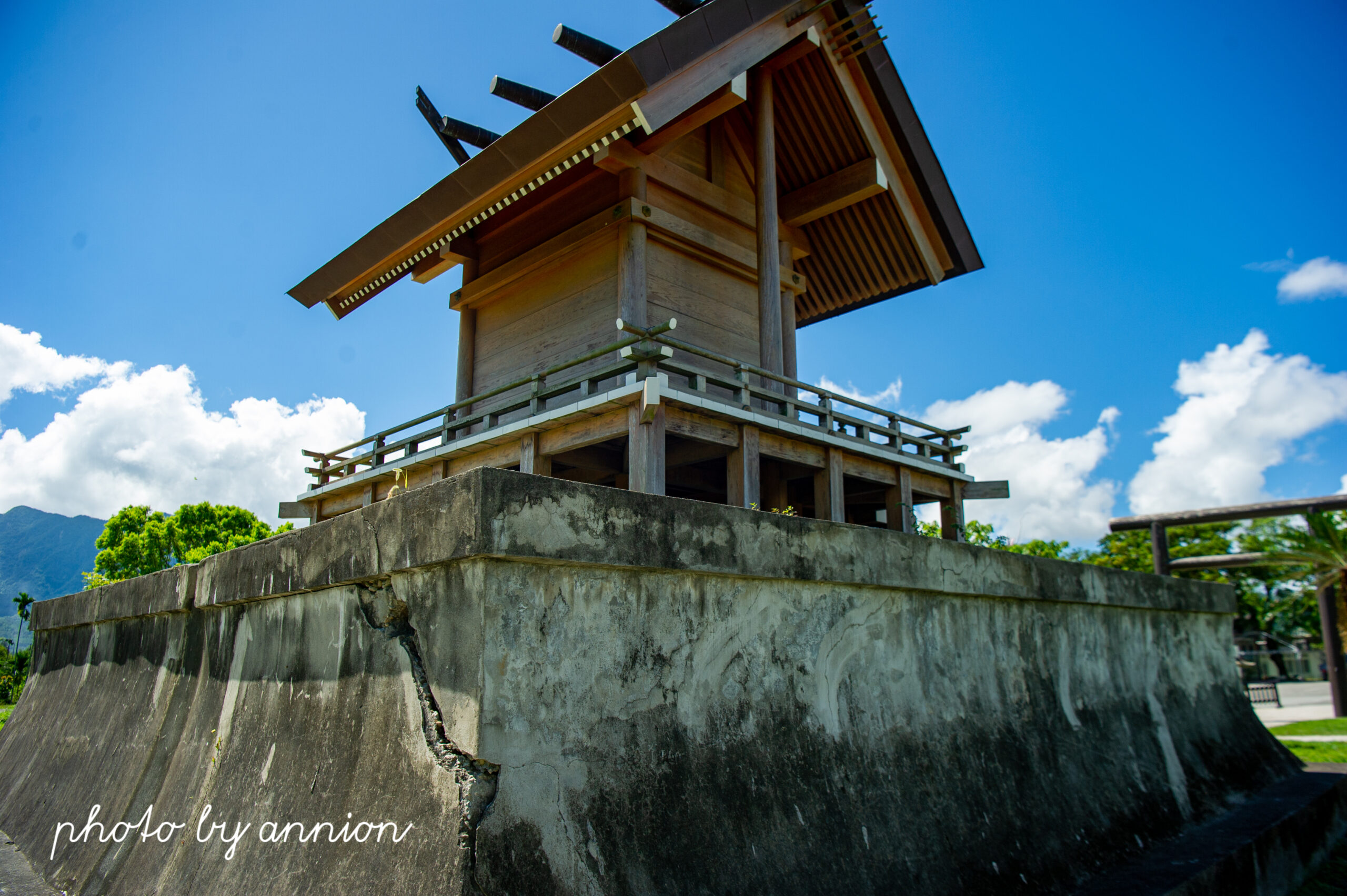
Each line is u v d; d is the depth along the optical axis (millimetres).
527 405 8922
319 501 12180
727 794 3000
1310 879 5832
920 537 4305
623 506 2938
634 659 2920
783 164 11180
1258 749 7387
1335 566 16750
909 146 10641
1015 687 4832
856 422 9547
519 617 2617
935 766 3975
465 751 2439
